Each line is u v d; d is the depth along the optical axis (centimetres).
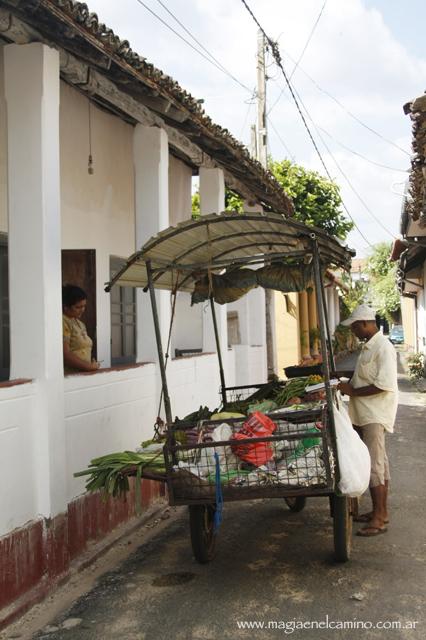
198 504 484
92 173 841
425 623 416
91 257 782
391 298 4791
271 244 598
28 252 501
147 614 447
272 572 516
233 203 1708
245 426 484
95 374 595
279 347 2092
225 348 1023
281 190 1145
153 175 763
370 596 461
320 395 568
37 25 479
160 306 767
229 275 623
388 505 693
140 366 698
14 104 510
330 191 1972
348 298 3550
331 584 485
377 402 606
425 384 2027
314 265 500
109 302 891
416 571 505
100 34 499
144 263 561
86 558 546
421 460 923
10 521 450
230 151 860
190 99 675
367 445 605
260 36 1572
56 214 518
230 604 458
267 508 707
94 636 418
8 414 455
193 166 1159
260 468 472
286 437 466
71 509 541
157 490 746
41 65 504
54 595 484
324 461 465
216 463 473
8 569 442
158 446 541
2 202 647
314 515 674
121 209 932
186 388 849
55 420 499
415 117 793
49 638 416
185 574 520
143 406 705
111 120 899
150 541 612
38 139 504
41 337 493
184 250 573
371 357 610
